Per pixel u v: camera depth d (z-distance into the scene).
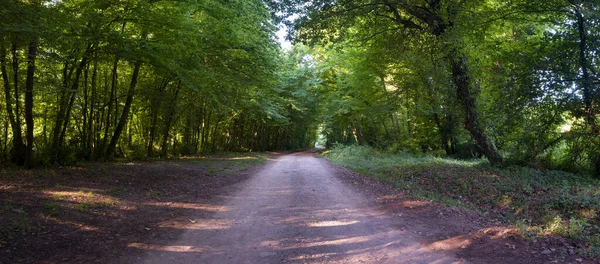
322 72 31.31
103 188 9.65
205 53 15.12
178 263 4.75
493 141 14.40
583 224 6.29
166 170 15.31
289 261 4.87
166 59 11.80
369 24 14.23
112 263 4.63
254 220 7.17
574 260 4.79
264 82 19.78
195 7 13.17
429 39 13.33
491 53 13.22
